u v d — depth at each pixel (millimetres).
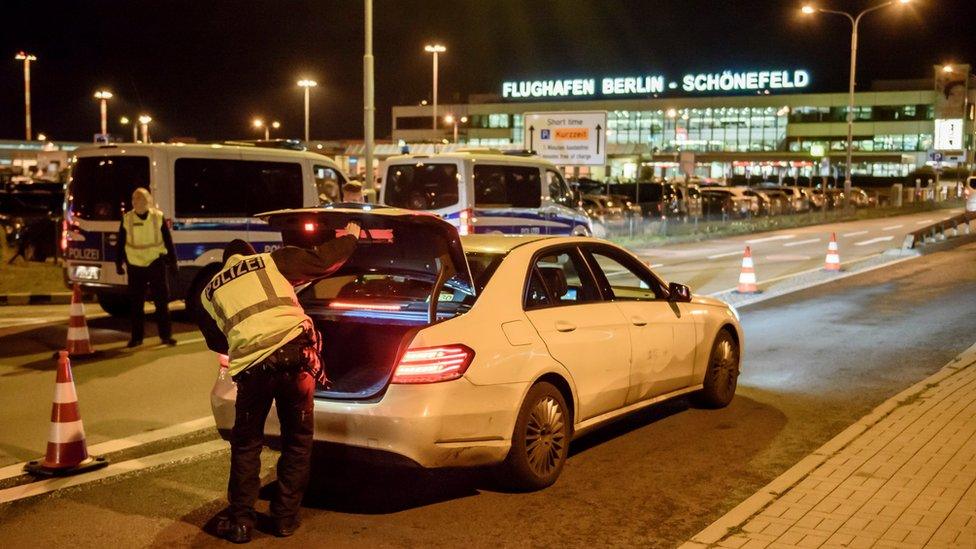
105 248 12750
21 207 28422
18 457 6832
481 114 109688
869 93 96125
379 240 6465
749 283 16750
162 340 11492
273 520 5324
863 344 11703
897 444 6988
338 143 71688
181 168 12711
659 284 7637
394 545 5168
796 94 98125
